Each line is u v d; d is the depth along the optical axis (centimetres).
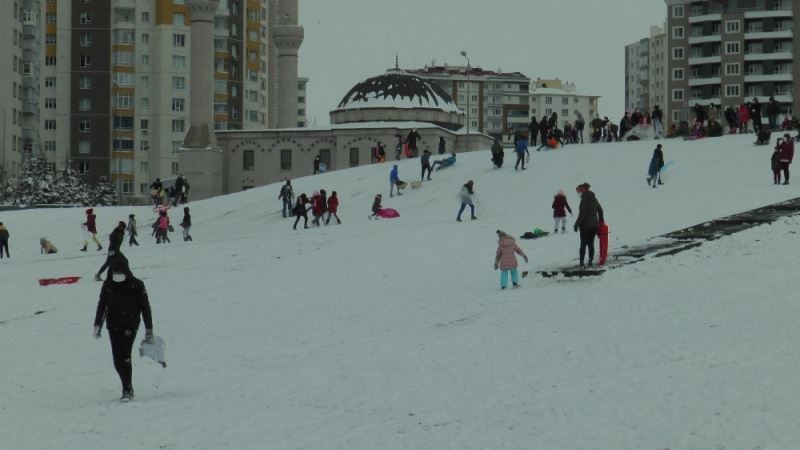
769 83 16762
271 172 10775
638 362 1689
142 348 1672
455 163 6981
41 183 12712
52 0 15625
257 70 17025
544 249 3434
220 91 16225
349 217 5672
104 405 1639
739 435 1216
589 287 2634
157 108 15638
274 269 3647
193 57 10688
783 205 3712
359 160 10575
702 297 2339
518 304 2505
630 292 2502
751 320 1989
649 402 1405
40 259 4822
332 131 10638
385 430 1379
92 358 2150
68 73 15625
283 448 1307
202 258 4188
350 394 1639
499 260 2784
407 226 4747
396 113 11638
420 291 2894
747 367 1550
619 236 3506
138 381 1869
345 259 3716
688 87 17350
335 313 2628
